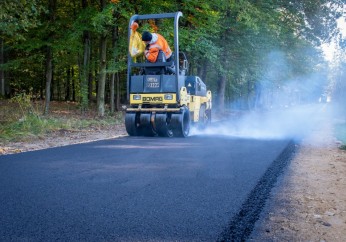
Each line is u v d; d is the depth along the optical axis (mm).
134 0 15977
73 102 32312
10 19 11516
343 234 3016
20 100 13867
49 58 17109
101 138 9938
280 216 3371
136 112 10703
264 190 4250
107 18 14930
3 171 4965
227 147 8117
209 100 14023
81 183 4305
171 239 2621
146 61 10703
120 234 2695
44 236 2627
